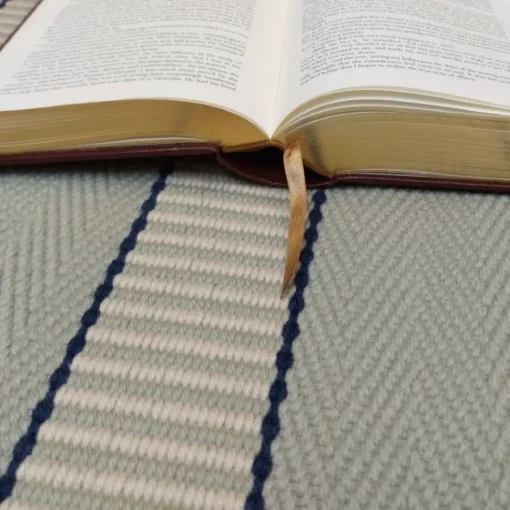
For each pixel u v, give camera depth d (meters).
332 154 0.46
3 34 0.61
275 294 0.41
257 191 0.47
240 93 0.45
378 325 0.39
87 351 0.38
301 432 0.34
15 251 0.43
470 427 0.34
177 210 0.46
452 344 0.38
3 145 0.47
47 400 0.36
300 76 0.46
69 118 0.45
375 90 0.42
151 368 0.37
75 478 0.33
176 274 0.42
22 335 0.38
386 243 0.44
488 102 0.42
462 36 0.47
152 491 0.32
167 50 0.48
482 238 0.44
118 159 0.49
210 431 0.34
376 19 0.48
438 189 0.47
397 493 0.32
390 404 0.35
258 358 0.37
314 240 0.44
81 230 0.45
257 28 0.51
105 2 0.54
